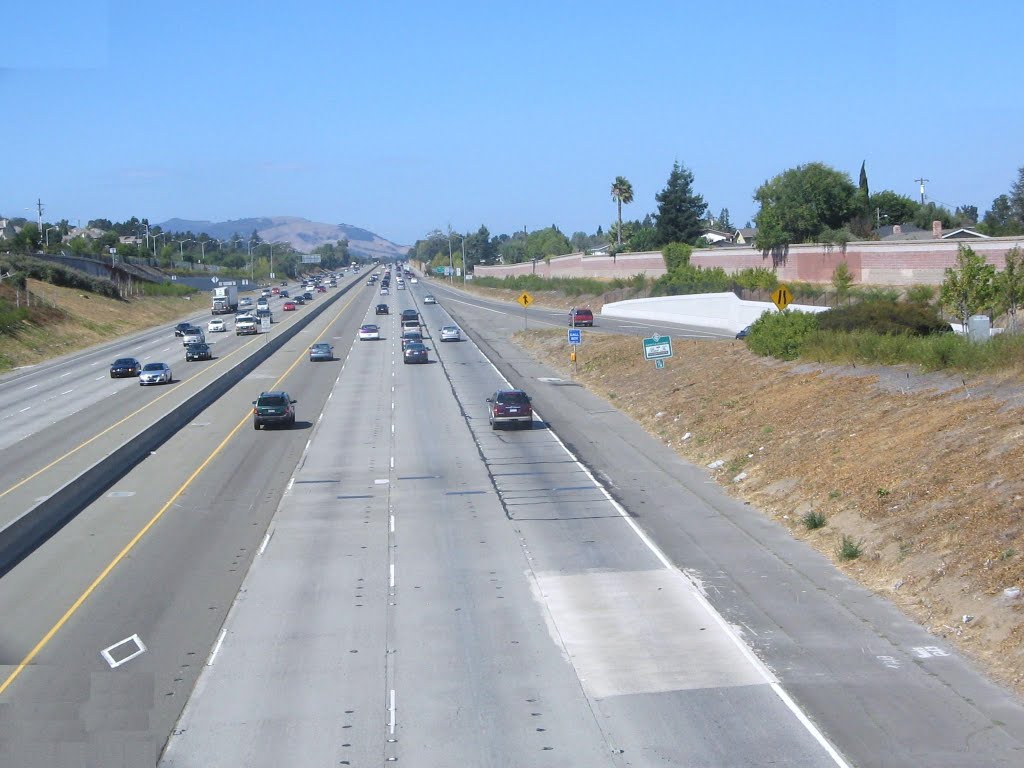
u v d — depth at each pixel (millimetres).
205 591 21000
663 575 21188
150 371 60219
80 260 131250
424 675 16188
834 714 14188
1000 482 21047
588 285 127188
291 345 84312
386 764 13180
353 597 20391
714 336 69500
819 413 32938
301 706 15102
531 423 42438
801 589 19828
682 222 148125
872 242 76062
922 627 17406
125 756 13562
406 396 52969
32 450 39375
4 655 17531
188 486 31703
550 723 14266
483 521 26453
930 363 33188
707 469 32188
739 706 14586
